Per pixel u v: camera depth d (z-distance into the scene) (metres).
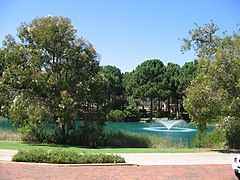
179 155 22.50
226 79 26.55
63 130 35.16
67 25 34.91
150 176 16.09
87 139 34.72
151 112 83.44
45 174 15.91
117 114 74.81
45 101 34.84
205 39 33.84
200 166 18.50
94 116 35.50
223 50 26.84
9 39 35.22
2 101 35.66
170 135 47.97
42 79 33.94
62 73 35.09
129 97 85.25
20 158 18.36
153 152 23.77
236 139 29.73
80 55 34.50
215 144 31.42
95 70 35.84
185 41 34.41
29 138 34.41
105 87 36.06
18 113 33.56
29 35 35.03
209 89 26.97
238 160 16.20
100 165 17.97
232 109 26.59
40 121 33.25
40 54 34.47
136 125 66.50
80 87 34.38
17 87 35.22
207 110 26.98
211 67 26.59
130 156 21.47
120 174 16.30
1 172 15.98
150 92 82.56
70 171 16.66
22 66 34.88
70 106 32.97
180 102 87.50
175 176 16.23
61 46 34.97
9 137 34.09
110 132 36.09
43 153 18.45
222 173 17.06
